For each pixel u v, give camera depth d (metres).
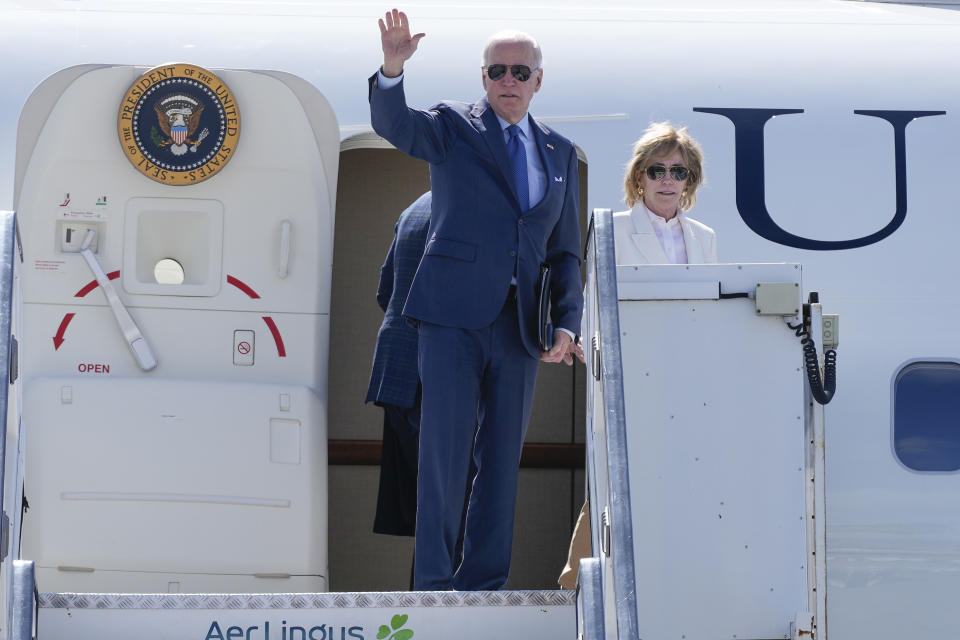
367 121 20.95
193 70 18.47
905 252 20.98
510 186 15.49
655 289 15.48
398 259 18.38
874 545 20.30
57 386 17.83
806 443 15.69
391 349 18.30
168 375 18.38
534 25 22.44
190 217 18.62
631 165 17.66
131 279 18.44
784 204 21.00
